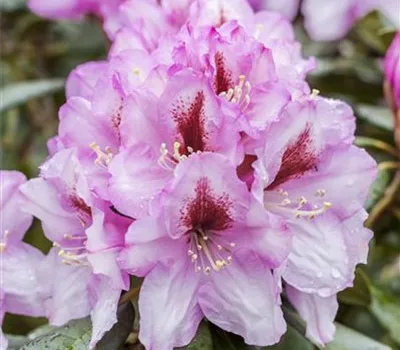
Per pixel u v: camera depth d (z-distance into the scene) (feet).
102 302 1.47
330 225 1.51
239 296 1.45
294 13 2.62
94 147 1.49
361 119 2.36
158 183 1.45
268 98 1.47
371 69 2.61
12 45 2.86
